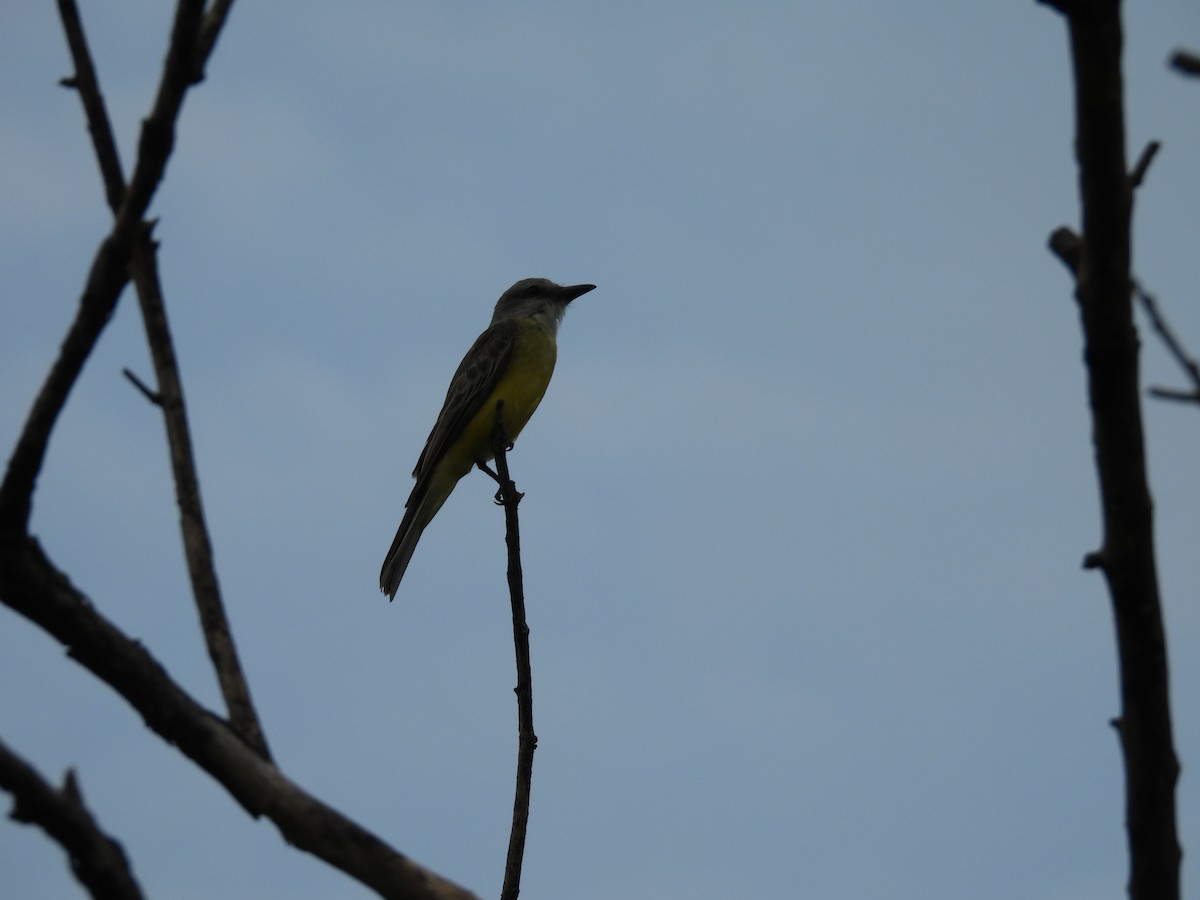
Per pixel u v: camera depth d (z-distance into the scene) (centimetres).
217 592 748
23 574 630
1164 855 610
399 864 617
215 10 662
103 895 549
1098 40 526
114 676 643
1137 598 591
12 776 532
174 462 777
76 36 823
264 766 644
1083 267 569
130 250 620
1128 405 574
